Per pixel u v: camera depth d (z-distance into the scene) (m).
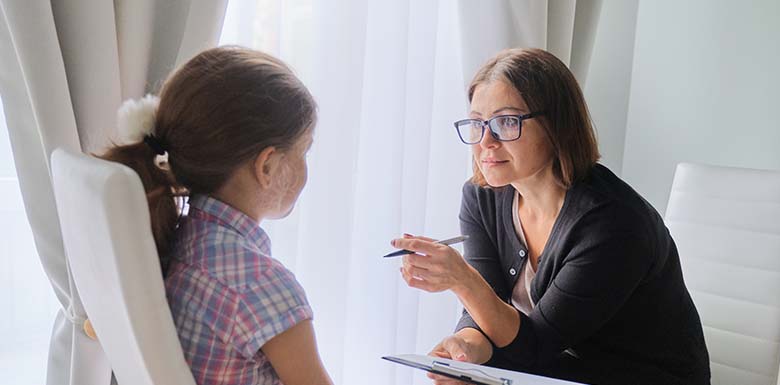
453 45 1.75
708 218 1.60
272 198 0.86
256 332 0.77
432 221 1.79
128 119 0.83
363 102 1.60
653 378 1.27
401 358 1.02
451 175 1.78
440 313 1.80
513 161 1.21
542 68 1.20
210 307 0.78
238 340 0.78
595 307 1.19
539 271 1.29
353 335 1.65
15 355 1.40
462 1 1.69
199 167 0.81
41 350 1.43
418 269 1.15
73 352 1.13
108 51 1.10
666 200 2.15
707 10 2.01
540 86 1.18
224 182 0.83
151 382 0.71
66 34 1.07
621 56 2.21
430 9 1.64
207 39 1.23
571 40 1.87
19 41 1.01
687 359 1.31
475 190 1.42
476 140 1.24
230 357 0.78
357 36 1.49
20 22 1.00
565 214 1.24
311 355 0.80
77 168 0.71
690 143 2.08
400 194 1.62
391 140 1.61
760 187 1.54
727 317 1.53
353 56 1.50
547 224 1.30
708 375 1.35
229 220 0.82
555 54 1.84
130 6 1.14
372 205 1.63
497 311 1.18
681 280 1.32
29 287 1.40
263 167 0.82
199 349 0.78
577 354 1.33
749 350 1.50
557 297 1.21
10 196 1.35
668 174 2.13
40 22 1.01
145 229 0.67
